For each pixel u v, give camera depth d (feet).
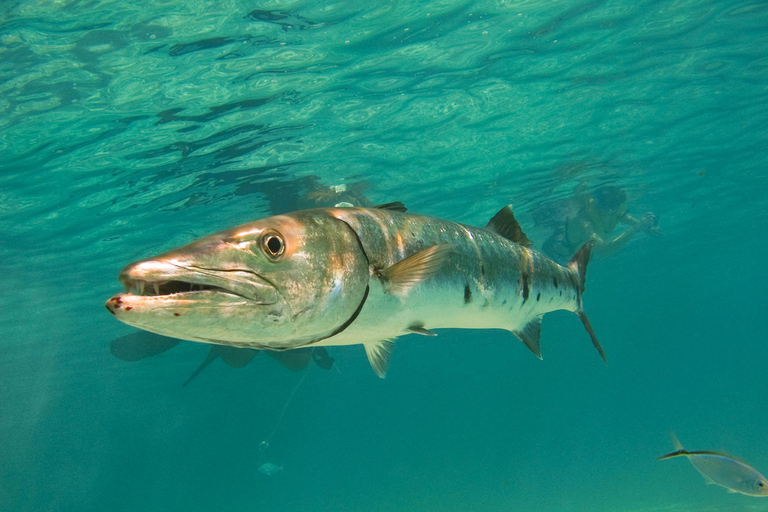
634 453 211.82
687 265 124.67
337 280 6.20
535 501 128.26
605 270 103.24
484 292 9.78
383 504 194.90
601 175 56.44
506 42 31.14
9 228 39.58
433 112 37.45
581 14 29.89
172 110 30.68
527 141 45.06
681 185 65.67
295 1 24.67
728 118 48.21
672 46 34.73
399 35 28.58
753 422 226.99
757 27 33.94
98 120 30.01
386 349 8.61
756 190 75.41
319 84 31.48
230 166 38.40
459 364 206.59
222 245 5.22
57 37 23.73
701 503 68.54
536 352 11.56
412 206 56.49
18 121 28.43
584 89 38.34
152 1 22.97
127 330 73.36
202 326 4.86
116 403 139.23
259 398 169.58
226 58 27.55
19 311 57.16
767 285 191.83
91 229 43.04
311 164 41.19
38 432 161.58
